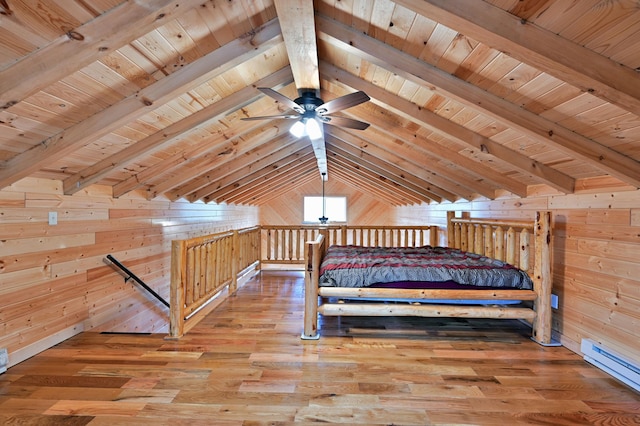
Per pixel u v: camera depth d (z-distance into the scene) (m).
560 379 2.41
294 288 5.13
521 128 2.28
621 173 2.22
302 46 2.12
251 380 2.34
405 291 3.10
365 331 3.31
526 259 3.45
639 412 2.04
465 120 2.84
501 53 1.90
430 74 2.25
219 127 3.57
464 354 2.80
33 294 2.72
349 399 2.13
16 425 1.85
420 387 2.28
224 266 4.57
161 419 1.92
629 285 2.34
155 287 4.61
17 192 2.59
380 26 2.08
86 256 3.32
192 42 2.13
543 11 1.51
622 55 1.56
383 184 7.33
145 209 4.37
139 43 1.96
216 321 3.57
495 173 3.57
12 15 1.47
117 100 2.30
